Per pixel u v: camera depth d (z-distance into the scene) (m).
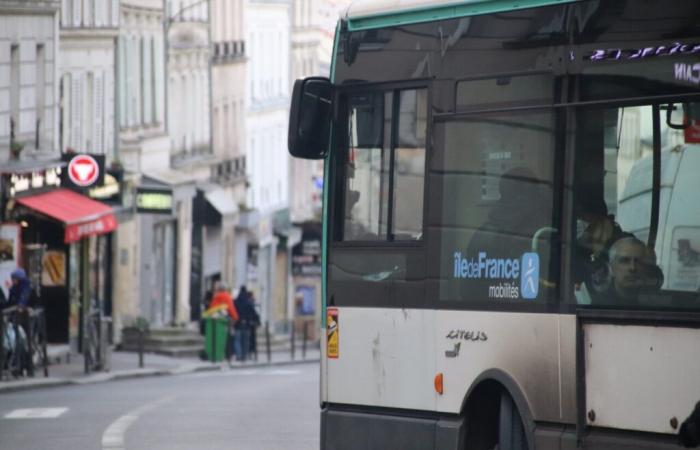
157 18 117.25
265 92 161.50
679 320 21.81
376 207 27.66
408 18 26.98
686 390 21.75
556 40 24.03
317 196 182.50
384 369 27.44
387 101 27.41
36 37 85.62
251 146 156.25
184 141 128.62
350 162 28.14
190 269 128.75
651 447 22.16
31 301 78.44
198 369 89.88
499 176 25.06
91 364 75.44
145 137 115.12
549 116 24.11
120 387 65.75
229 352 98.12
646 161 22.41
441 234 26.25
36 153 84.50
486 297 25.30
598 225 23.17
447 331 26.08
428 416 26.59
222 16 142.00
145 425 44.84
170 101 124.56
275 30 164.25
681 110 21.97
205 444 39.47
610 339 22.83
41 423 45.66
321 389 28.75
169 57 124.31
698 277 21.67
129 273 104.94
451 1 26.16
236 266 142.25
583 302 23.34
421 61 26.69
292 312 166.00
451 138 26.06
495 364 25.06
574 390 23.44
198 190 128.88
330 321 28.53
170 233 119.19
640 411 22.33
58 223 86.06
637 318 22.36
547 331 24.00
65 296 86.56
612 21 23.11
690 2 21.97
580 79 23.58
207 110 134.25
